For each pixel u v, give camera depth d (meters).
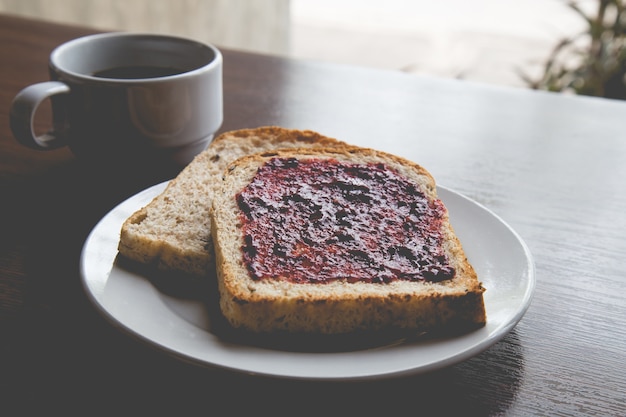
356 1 2.64
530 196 0.56
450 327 0.40
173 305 0.41
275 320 0.39
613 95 1.16
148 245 0.43
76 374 0.39
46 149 0.53
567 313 0.44
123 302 0.40
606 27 1.19
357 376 0.36
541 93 0.75
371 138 0.63
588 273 0.48
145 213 0.46
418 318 0.40
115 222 0.46
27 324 0.42
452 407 0.38
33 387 0.38
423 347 0.38
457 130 0.66
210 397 0.38
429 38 2.22
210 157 0.53
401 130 0.65
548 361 0.41
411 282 0.41
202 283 0.44
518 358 0.41
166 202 0.48
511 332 0.43
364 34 2.24
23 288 0.44
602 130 0.67
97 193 0.53
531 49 2.13
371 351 0.38
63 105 0.53
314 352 0.39
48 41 0.79
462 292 0.40
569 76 1.22
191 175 0.51
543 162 0.61
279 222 0.44
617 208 0.55
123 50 0.59
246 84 0.72
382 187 0.48
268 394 0.38
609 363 0.41
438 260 0.42
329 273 0.41
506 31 2.30
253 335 0.40
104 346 0.41
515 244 0.46
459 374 0.40
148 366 0.39
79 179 0.55
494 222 0.47
